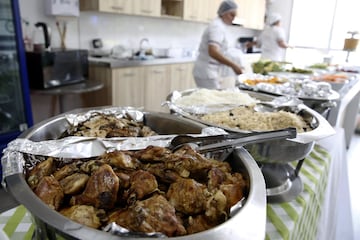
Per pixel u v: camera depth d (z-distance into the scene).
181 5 3.58
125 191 0.53
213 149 0.67
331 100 1.30
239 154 0.67
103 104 2.82
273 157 0.77
